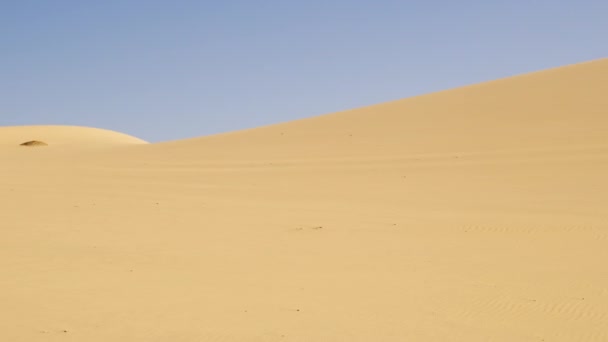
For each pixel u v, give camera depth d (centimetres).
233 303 1088
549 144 3397
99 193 2805
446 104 4828
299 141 4416
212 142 4922
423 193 2631
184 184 3127
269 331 935
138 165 4044
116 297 1127
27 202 2486
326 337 908
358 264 1407
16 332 932
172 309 1052
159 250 1570
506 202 2347
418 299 1106
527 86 4853
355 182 2994
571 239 1667
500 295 1127
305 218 2114
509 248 1572
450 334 918
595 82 4578
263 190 2875
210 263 1421
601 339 890
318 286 1206
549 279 1238
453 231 1828
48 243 1639
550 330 932
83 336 916
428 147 3719
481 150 3475
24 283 1223
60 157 5081
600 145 3259
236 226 1958
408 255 1502
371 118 4838
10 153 6247
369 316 1008
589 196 2375
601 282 1202
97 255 1498
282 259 1466
